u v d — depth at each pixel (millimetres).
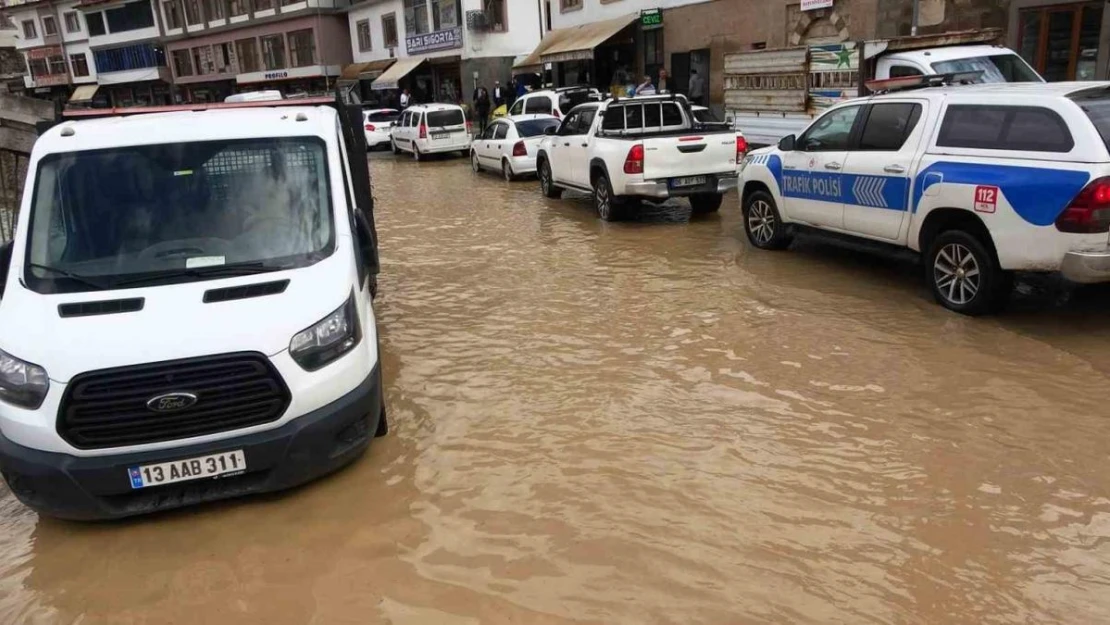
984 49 12336
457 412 5371
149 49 58938
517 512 4117
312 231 4723
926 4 16234
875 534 3795
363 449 4535
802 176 8539
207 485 4066
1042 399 5129
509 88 31078
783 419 5020
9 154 9555
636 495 4219
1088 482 4172
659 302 7660
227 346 3902
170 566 3824
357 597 3521
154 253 4480
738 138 11258
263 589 3619
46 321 4000
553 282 8695
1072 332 6273
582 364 6137
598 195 12211
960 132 6699
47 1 64938
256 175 4844
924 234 7051
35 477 3842
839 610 3291
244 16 49469
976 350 5992
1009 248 6184
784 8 19562
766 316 7051
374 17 41031
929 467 4379
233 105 6004
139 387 3820
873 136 7625
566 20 28766
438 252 10727
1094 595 3330
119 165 4738
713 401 5332
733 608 3322
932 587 3412
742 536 3818
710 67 22312
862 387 5445
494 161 18703
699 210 12258
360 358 4387
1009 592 3367
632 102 12047
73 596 3645
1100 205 5629
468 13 34156
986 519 3883
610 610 3344
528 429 5055
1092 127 5773
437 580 3605
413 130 24422
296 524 4113
